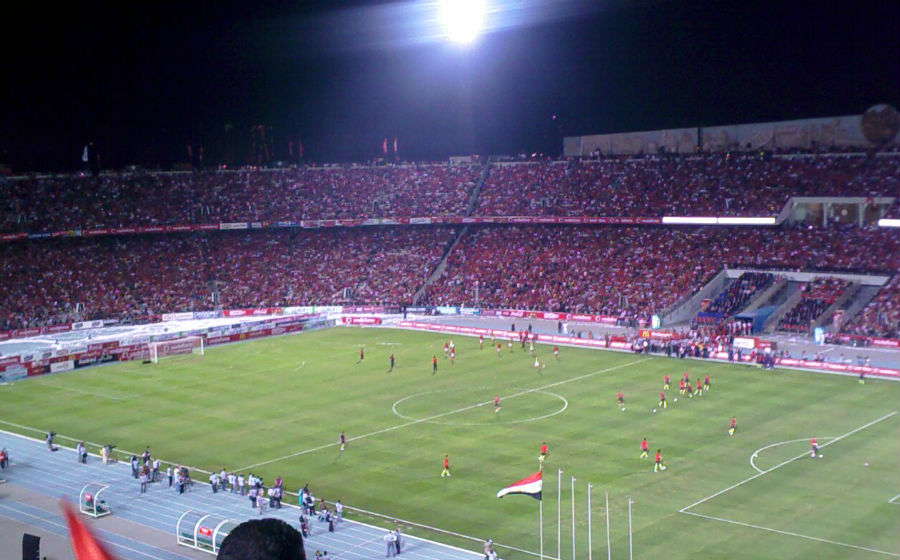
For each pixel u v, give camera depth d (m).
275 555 4.18
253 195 147.25
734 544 50.03
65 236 133.75
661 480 60.94
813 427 72.56
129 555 49.94
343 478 63.12
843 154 127.31
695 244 127.94
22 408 83.81
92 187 141.88
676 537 51.19
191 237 144.12
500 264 135.62
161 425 77.44
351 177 152.25
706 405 80.00
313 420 78.00
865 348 102.38
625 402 81.50
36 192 137.25
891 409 77.62
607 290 124.38
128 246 139.38
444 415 78.62
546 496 58.50
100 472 65.38
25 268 129.25
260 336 117.69
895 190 119.06
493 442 70.56
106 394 88.81
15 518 55.81
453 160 160.00
